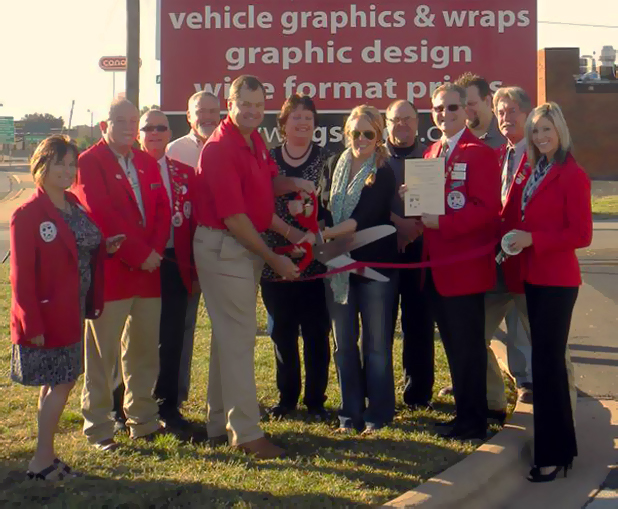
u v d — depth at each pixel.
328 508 4.21
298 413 6.02
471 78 5.87
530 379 6.26
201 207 5.03
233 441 5.09
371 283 5.51
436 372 7.03
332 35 8.23
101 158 5.08
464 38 8.17
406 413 5.98
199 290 5.88
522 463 5.14
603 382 6.88
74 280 4.55
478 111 5.83
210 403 5.33
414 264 5.25
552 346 4.92
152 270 5.11
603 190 40.94
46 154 4.46
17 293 4.39
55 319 4.48
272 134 8.32
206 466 4.83
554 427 4.92
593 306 10.39
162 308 5.61
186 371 6.04
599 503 4.70
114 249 4.85
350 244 5.38
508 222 5.22
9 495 4.35
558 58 41.94
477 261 5.20
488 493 4.70
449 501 4.40
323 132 8.29
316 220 5.38
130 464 4.84
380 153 5.45
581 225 4.80
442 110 5.20
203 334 8.61
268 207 5.07
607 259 15.53
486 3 8.16
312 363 5.94
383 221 5.49
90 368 5.15
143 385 5.34
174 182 5.56
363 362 5.88
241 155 4.92
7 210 35.25
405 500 4.30
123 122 5.06
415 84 8.22
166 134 5.56
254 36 8.27
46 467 4.60
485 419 5.41
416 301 5.96
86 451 5.06
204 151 4.96
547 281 4.89
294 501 4.27
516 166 5.42
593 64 42.03
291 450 5.22
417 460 4.99
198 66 8.30
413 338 6.04
